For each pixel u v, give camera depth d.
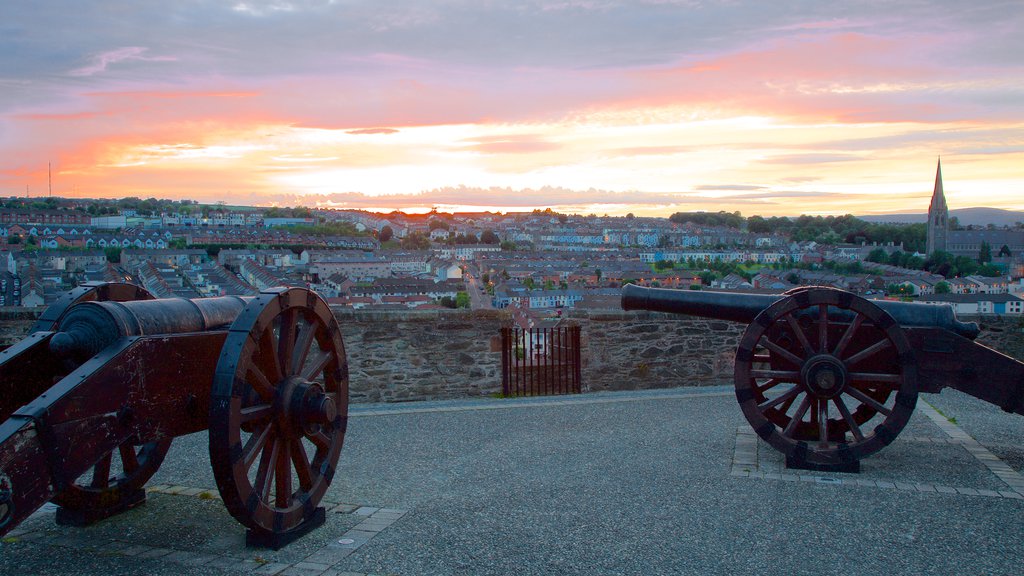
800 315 7.27
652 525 5.37
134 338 4.63
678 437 8.05
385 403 10.53
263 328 4.86
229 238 158.50
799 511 5.67
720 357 11.85
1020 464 7.04
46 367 4.96
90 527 5.46
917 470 6.80
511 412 9.55
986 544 5.03
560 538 5.12
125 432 4.55
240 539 5.21
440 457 7.33
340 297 88.56
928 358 6.91
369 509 5.78
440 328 10.83
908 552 4.90
